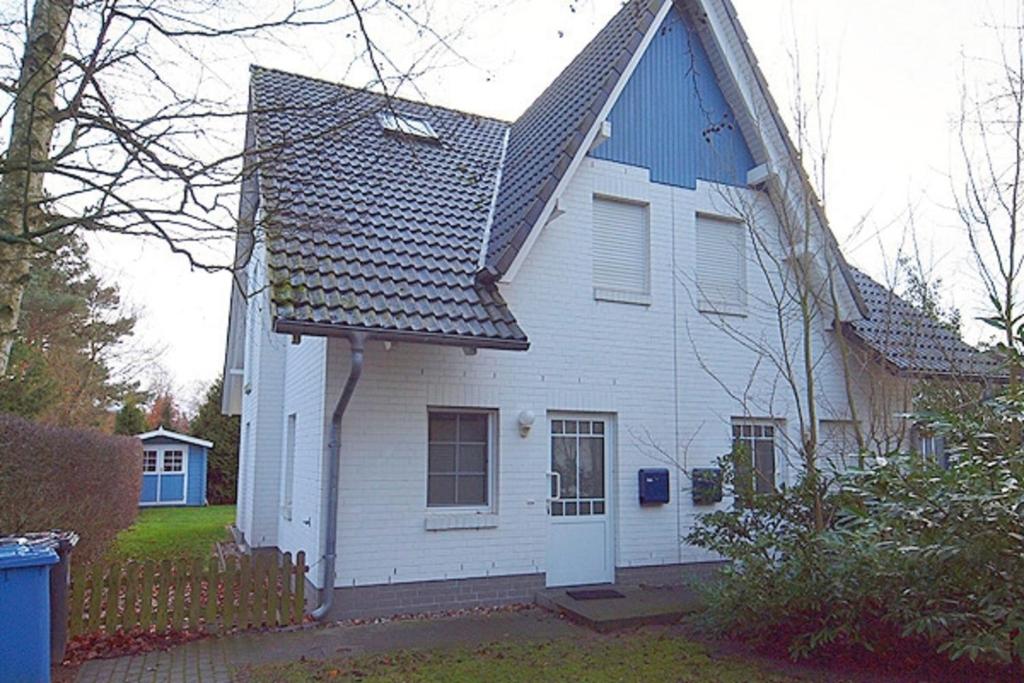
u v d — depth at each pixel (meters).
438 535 9.36
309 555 9.53
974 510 6.03
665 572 10.84
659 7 11.20
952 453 7.00
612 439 10.84
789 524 8.20
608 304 10.93
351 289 8.68
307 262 8.86
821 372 12.39
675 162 11.80
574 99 11.58
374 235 9.75
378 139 11.78
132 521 18.45
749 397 11.80
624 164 11.34
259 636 8.09
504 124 14.38
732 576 7.46
